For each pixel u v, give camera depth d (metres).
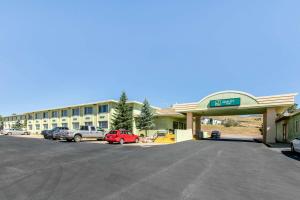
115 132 27.08
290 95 24.97
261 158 13.69
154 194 6.38
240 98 28.16
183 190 6.78
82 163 11.46
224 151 17.11
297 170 10.12
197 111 32.56
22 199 5.93
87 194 6.34
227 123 92.88
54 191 6.62
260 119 123.12
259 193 6.64
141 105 45.19
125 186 7.16
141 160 12.47
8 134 53.56
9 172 9.27
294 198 6.25
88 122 46.38
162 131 38.44
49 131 35.56
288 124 28.34
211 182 7.75
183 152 16.31
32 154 15.04
